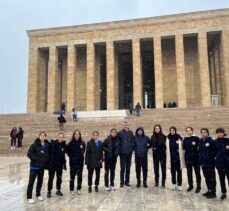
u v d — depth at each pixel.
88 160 9.61
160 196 9.04
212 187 8.83
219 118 25.98
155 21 43.00
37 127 28.78
